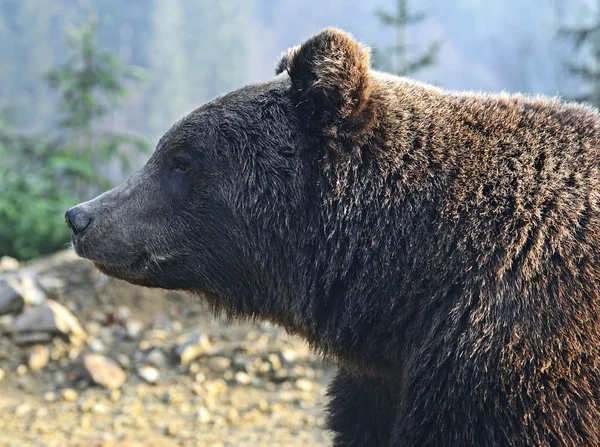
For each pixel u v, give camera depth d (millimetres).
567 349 4309
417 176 4875
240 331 9445
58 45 79688
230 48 91750
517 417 4285
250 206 5055
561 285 4434
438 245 4758
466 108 5086
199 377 8547
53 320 9117
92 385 8430
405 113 5016
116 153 18062
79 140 18234
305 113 5000
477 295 4594
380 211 4887
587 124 5000
